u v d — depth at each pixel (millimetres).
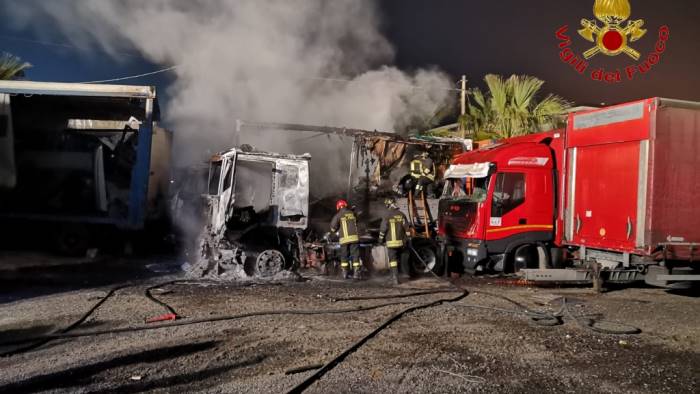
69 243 12484
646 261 8648
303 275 10281
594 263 9414
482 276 11102
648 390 4598
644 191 8570
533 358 5398
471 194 11055
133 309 7078
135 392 4309
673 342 6102
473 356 5414
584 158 9945
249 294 8258
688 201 8672
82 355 5199
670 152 8539
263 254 9898
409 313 7207
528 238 10633
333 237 10773
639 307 8070
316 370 4906
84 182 12609
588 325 6777
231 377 4688
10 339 5668
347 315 7004
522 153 10672
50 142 12844
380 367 5023
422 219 12406
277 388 4445
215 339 5809
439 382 4680
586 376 4914
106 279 9391
